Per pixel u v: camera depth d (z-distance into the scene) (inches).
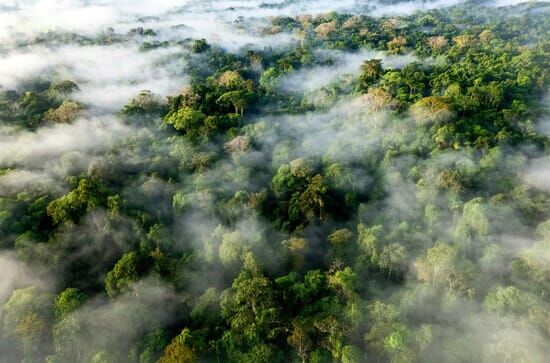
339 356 2084.2
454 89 4387.3
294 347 2202.3
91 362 2097.7
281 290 2458.2
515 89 4758.9
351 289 2383.1
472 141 3634.4
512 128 3897.6
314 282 2459.4
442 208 3038.9
